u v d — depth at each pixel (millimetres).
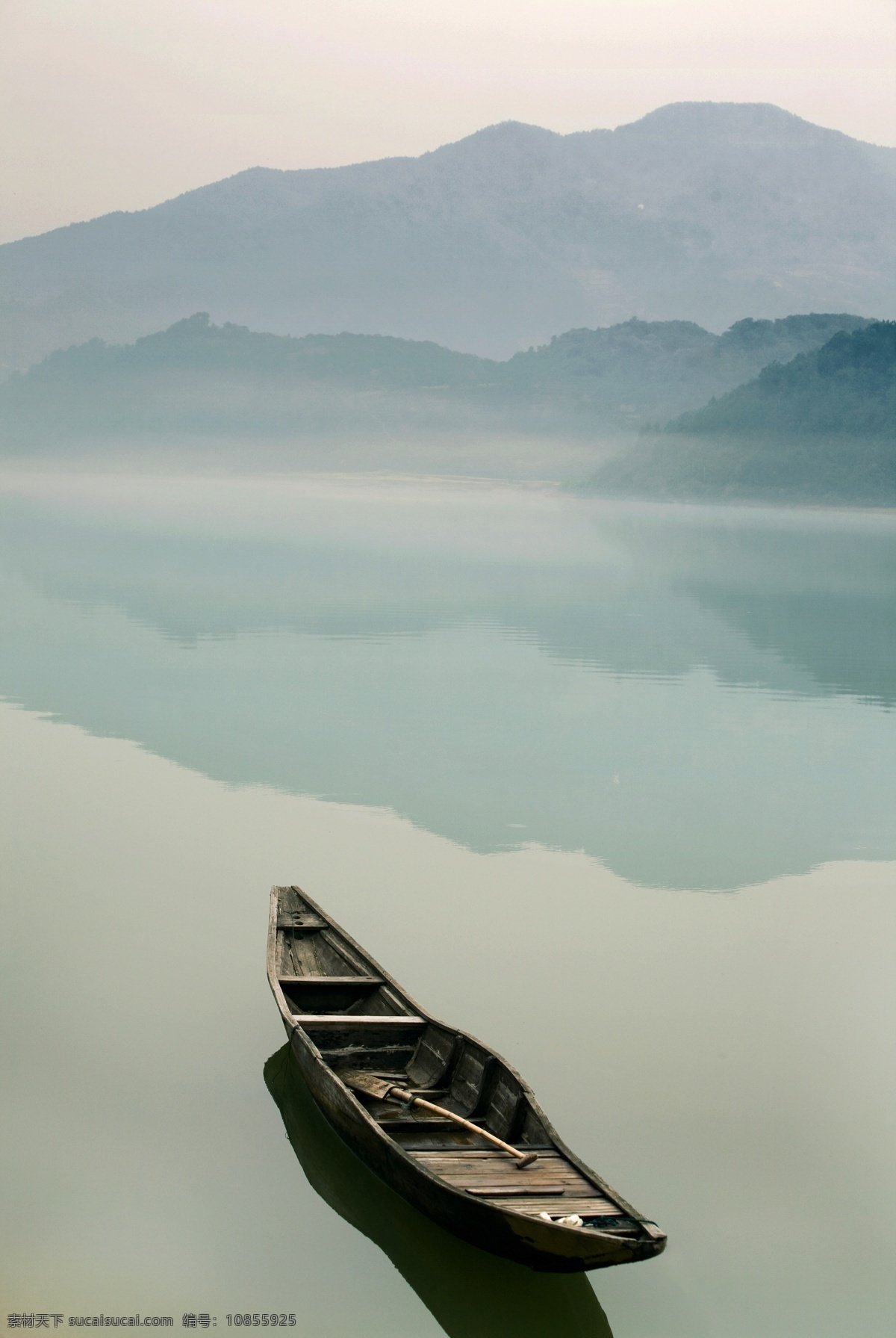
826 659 32594
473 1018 10875
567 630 36750
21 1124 9156
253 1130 9148
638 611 42000
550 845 16188
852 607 45344
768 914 13828
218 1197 8430
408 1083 9352
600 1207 7363
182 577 49906
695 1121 9414
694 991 11641
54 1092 9570
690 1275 7918
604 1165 8859
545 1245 7039
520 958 12258
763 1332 7449
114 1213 8273
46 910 13172
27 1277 7711
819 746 22344
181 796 17906
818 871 15414
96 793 17938
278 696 25469
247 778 19062
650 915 13688
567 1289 7824
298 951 11469
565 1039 10547
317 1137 9055
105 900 13523
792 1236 8266
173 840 15836
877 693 27859
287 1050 10266
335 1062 9492
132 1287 7680
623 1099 9648
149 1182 8555
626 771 20203
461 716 24141
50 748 20641
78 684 26219
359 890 14172
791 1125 9391
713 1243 8188
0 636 32750
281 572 53062
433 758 20625
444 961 12133
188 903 13508
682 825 17281
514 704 25484
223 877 14430
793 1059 10352
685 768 20578
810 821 17516
